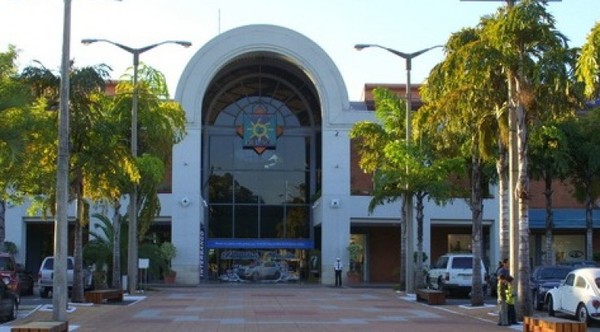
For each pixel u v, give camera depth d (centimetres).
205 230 5916
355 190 5666
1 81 2719
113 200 3350
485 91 2545
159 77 4156
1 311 2366
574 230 5784
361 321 2480
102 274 4191
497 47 2377
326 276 5491
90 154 3023
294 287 5172
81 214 3144
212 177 6012
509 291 2334
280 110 6112
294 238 6022
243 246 5944
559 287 2639
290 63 5806
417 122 3031
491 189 5512
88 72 2933
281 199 6050
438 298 3250
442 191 3706
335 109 5600
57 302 2236
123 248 4375
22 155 2489
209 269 5931
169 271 5269
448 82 2553
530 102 2392
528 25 2314
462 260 3850
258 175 6056
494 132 2681
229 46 5569
